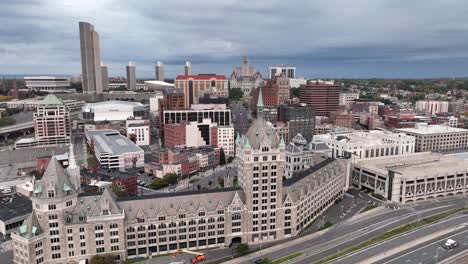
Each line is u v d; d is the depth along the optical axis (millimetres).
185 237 165375
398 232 182875
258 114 175625
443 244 169125
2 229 176375
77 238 149250
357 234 181375
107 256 149125
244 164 167375
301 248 166000
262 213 172875
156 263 153625
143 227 158875
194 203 167250
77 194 155000
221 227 168875
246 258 157125
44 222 145125
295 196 181375
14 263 148375
